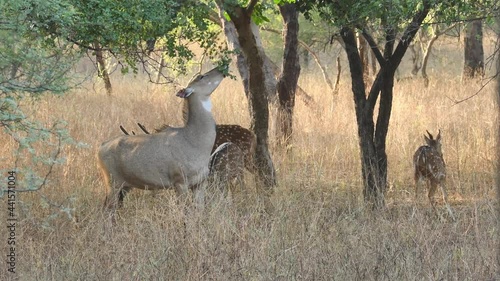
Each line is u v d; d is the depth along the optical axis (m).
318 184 20.83
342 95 40.41
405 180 23.02
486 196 18.69
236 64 27.84
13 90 13.77
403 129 28.16
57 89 14.30
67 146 23.28
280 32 42.91
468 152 24.38
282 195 19.11
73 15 14.78
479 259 14.77
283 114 26.91
